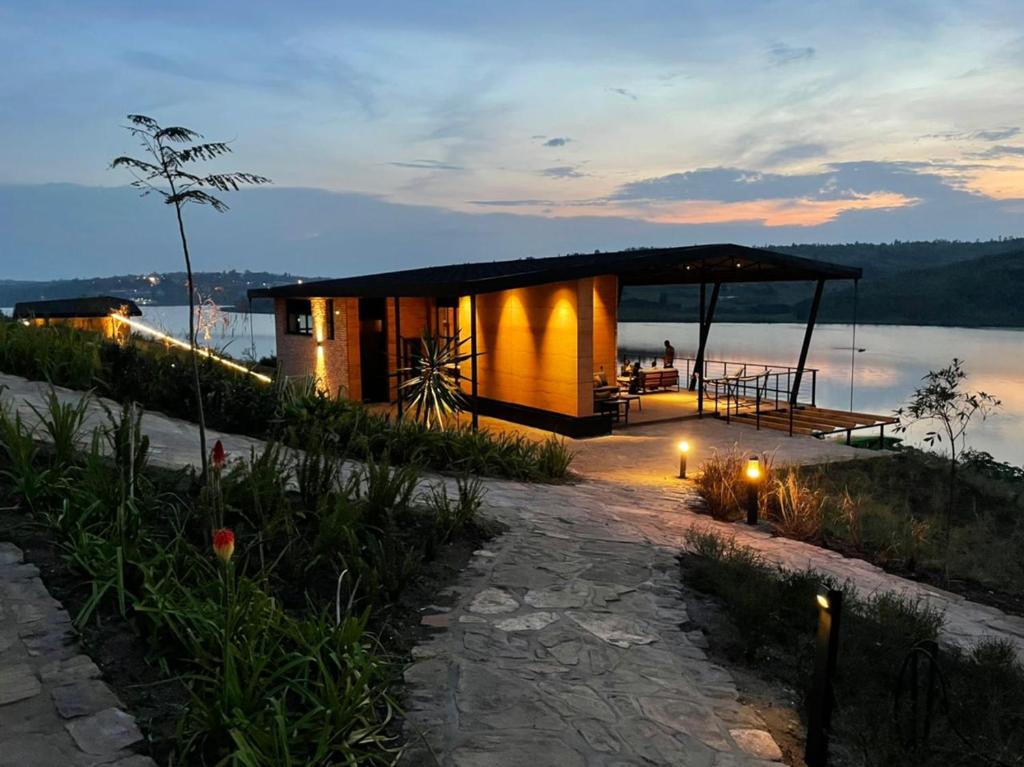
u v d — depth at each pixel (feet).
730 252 49.44
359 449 26.21
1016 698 13.23
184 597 10.28
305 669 9.42
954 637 17.42
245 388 27.61
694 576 17.38
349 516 14.75
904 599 18.52
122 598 9.83
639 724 10.71
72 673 8.81
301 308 63.82
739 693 12.21
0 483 13.52
